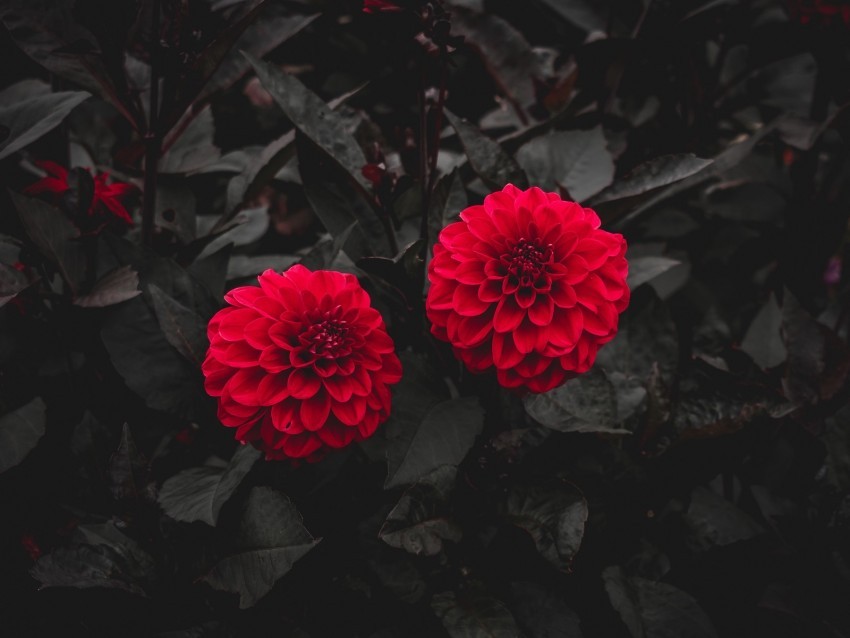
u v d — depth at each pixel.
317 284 0.47
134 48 0.56
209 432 0.53
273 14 0.70
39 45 0.53
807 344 0.56
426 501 0.49
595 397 0.53
